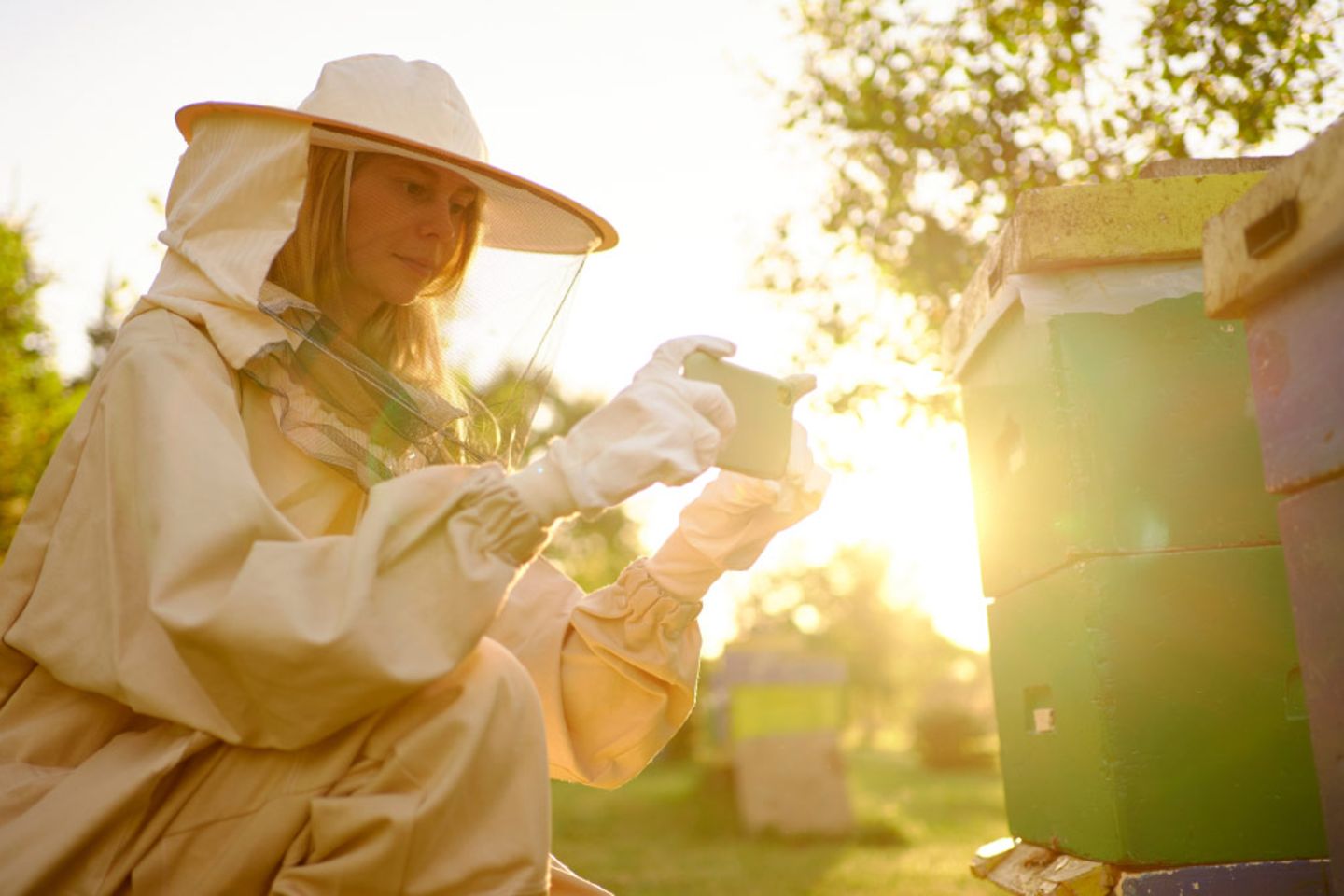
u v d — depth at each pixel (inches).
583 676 71.6
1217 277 53.2
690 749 1112.2
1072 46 127.6
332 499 62.2
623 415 52.6
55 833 52.0
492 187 70.7
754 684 415.2
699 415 53.0
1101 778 69.1
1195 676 69.1
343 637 48.6
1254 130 112.4
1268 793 68.2
